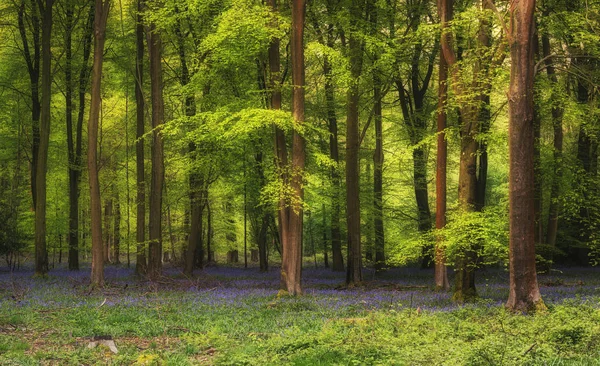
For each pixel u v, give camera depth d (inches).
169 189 1455.5
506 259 642.2
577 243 1376.7
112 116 1694.1
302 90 818.8
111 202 1940.2
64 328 526.0
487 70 690.2
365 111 1314.0
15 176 1659.7
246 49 796.6
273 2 838.5
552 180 824.3
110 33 1273.4
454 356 331.6
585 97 1116.5
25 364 372.8
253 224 1643.7
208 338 467.8
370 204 1245.7
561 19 685.9
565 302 573.9
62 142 1614.2
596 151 1189.1
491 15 669.3
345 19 877.8
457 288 705.6
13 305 672.4
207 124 794.8
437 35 779.4
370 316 504.7
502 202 726.5
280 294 799.7
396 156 855.7
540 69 569.0
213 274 1336.1
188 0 855.7
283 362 366.0
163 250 1756.9
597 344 361.7
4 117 1437.0
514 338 393.7
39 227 1107.3
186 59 1120.8
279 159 844.6
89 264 1716.3
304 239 1948.8
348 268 975.0
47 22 1088.8
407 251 705.0
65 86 1391.5
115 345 457.4
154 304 700.7
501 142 673.0
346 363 351.9
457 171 1644.9
